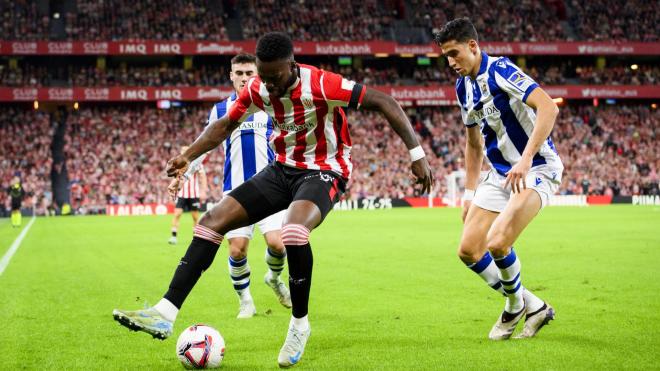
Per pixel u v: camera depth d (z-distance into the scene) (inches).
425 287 327.9
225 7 2001.7
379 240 649.6
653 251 496.1
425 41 1943.9
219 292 325.1
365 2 2003.0
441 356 185.5
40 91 1715.1
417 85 1950.1
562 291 305.9
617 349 188.5
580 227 791.1
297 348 177.9
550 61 2105.1
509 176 192.1
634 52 1940.2
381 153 1795.0
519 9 2038.6
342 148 193.5
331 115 186.2
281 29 1904.5
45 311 274.5
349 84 181.9
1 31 1747.0
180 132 1787.6
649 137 1903.3
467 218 222.8
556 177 217.2
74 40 1738.4
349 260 466.3
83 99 1734.7
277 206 192.5
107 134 1740.9
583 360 176.9
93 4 1852.9
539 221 921.5
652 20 2033.7
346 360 183.0
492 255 203.5
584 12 2058.3
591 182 1771.7
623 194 1765.5
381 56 2038.6
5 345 209.2
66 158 1681.8
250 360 185.9
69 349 203.5
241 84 266.1
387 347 198.4
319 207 181.3
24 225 1091.3
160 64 1948.8
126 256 528.7
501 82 208.5
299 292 177.8
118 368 179.9
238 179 273.1
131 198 1601.9
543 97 198.5
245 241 252.5
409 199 1665.8
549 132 194.7
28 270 433.7
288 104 183.6
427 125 1911.9
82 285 357.7
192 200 703.7
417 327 229.0
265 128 273.7
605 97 1931.6
